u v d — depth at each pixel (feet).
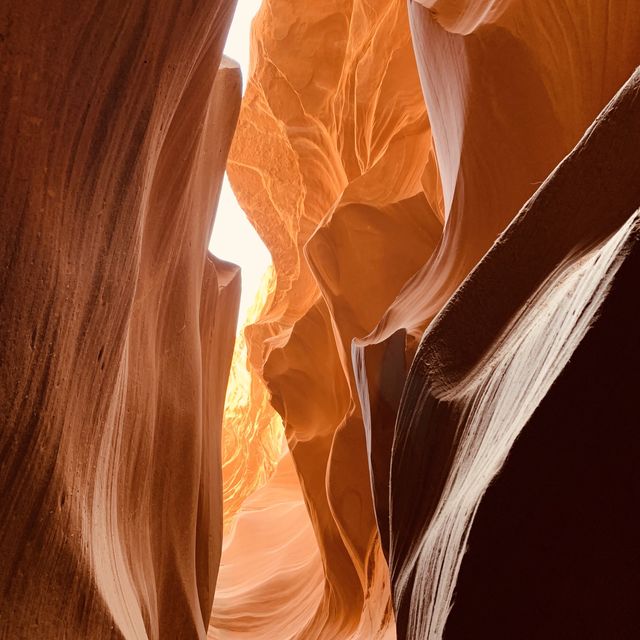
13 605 4.71
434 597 5.00
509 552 3.88
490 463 4.40
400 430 6.92
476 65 10.73
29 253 4.56
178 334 11.16
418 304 13.37
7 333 4.39
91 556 5.91
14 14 4.26
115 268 6.05
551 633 3.72
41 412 4.87
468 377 5.96
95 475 6.40
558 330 4.22
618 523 3.50
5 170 4.31
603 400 3.50
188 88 8.93
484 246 11.31
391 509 6.93
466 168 11.33
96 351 5.95
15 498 4.69
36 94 4.52
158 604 10.30
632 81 4.92
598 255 4.27
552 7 10.46
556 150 10.30
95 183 5.39
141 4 5.60
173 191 9.61
